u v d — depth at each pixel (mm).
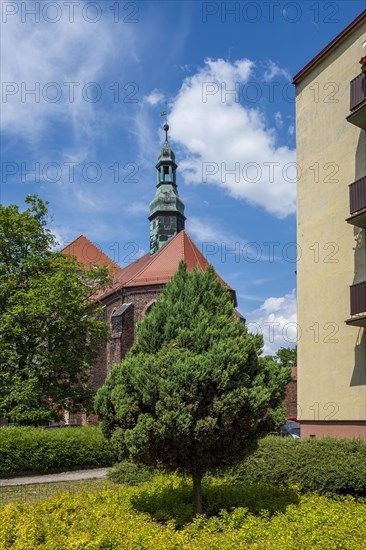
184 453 8914
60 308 28078
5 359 28078
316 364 18172
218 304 10008
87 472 18828
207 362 8703
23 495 13742
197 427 8523
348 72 18250
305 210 19516
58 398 28406
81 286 30000
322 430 17594
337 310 17562
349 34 18312
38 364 28562
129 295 39750
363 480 10961
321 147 19156
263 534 7801
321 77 19562
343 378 16969
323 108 19281
